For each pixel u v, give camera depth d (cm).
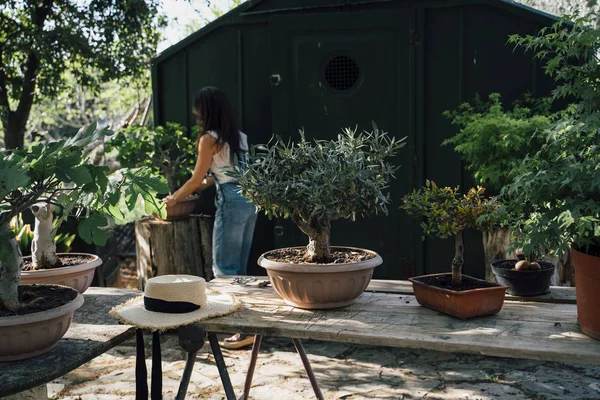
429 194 236
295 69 479
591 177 176
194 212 532
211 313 215
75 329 214
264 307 232
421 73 462
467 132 416
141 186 194
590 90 189
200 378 341
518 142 379
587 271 185
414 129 465
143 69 744
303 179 228
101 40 689
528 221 205
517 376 337
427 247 468
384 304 236
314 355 376
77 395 319
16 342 182
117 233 704
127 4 673
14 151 188
